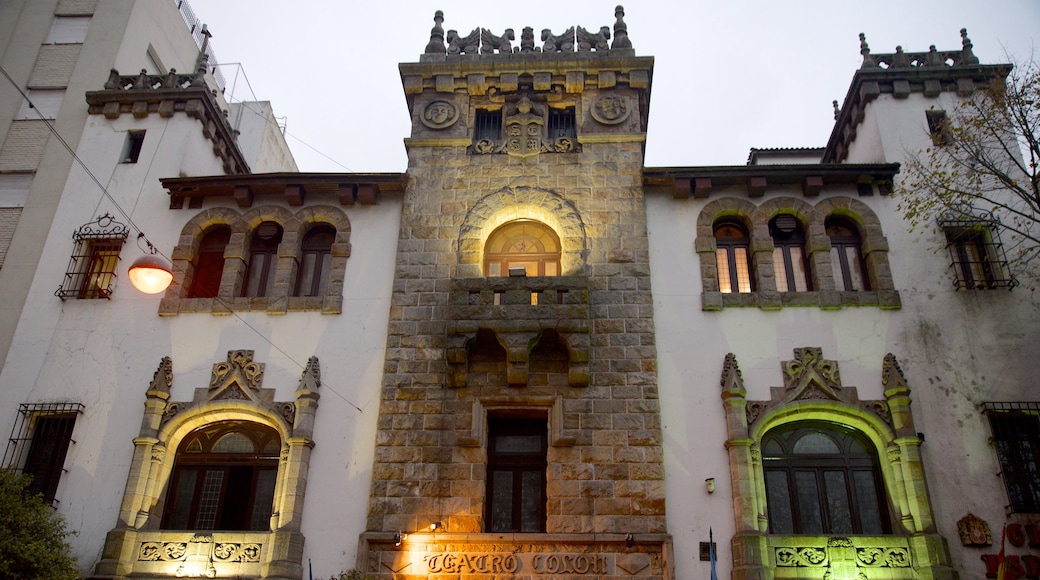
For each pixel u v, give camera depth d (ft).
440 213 71.41
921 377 62.69
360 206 73.36
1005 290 65.77
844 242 70.13
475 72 77.25
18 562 50.62
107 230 73.82
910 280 66.54
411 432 62.39
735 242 70.79
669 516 59.00
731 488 59.77
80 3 91.25
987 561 56.18
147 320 68.90
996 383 62.23
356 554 59.11
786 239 70.74
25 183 78.59
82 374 67.21
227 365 66.13
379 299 68.69
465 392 63.41
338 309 68.08
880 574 56.44
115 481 62.69
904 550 57.00
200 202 74.64
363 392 64.75
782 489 60.85
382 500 60.29
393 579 58.13
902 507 58.65
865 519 59.82
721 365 64.08
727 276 69.46
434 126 75.66
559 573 57.52
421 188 72.69
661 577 57.11
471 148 74.64
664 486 59.77
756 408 61.98
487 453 62.64
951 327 64.49
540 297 64.69
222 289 69.62
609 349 64.44
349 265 70.38
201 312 68.74
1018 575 55.36
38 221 75.25
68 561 53.83
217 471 64.18
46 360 68.03
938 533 56.95
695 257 68.69
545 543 58.34
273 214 72.95
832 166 69.15
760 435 61.46
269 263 72.79
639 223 69.82
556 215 70.44
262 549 59.36
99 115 81.30
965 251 68.54
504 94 77.25
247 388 65.00
